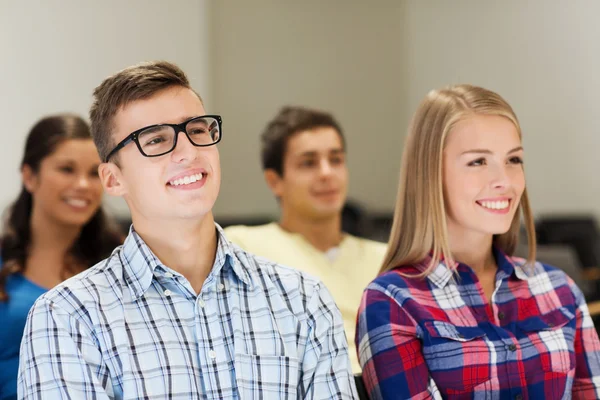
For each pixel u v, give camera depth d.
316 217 2.48
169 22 4.31
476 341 1.57
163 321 1.35
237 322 1.38
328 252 2.48
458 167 1.65
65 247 2.35
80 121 2.37
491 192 1.63
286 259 2.39
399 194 1.75
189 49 4.39
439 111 1.67
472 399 1.54
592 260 4.17
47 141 2.29
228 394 1.33
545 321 1.65
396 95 5.22
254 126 4.87
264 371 1.36
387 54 5.20
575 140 4.66
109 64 4.14
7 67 3.86
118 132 1.37
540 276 1.74
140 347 1.31
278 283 1.47
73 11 4.03
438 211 1.66
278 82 4.93
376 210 5.17
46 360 1.28
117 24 4.15
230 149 4.80
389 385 1.54
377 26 5.18
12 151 3.87
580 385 1.68
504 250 1.80
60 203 2.29
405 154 1.74
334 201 2.48
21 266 2.25
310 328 1.43
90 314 1.32
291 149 2.49
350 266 2.42
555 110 4.70
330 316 1.46
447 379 1.54
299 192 2.48
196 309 1.37
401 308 1.60
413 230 1.71
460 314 1.61
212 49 4.70
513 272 1.71
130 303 1.36
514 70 4.78
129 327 1.32
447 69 5.02
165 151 1.34
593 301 3.16
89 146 2.33
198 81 4.43
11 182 3.87
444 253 1.65
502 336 1.59
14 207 2.33
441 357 1.55
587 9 4.57
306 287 1.47
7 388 2.08
